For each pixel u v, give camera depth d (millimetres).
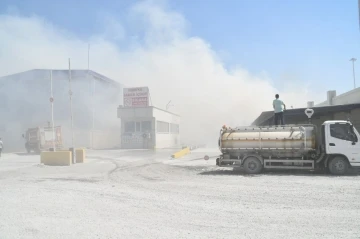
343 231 5879
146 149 37875
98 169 17484
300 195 9227
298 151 14344
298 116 20203
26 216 7312
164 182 12352
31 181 13070
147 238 5688
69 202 8797
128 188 11047
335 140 13594
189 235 5828
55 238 5742
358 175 13398
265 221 6668
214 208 7887
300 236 5652
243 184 11438
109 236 5812
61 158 20031
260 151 14805
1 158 27156
